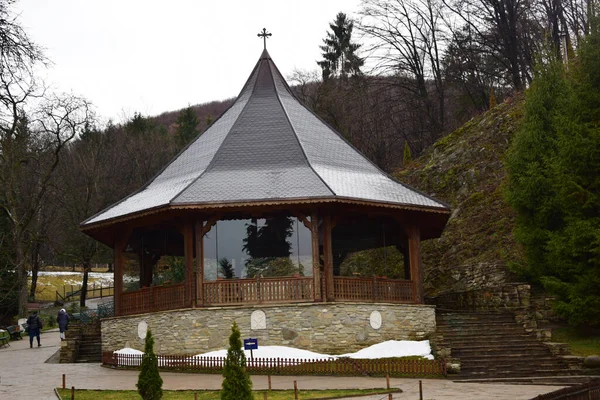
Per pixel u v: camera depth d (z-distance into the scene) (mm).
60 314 40844
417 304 31453
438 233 37344
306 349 28672
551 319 32781
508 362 27203
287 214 30547
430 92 68250
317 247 29516
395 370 25531
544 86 35688
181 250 35531
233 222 30484
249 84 37406
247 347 26078
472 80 66312
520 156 34969
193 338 28953
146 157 77688
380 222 34250
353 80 73062
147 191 33906
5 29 36344
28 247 53812
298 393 21391
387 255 45531
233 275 29984
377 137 68062
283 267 30094
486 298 35625
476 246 41188
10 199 52312
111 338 31812
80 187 64688
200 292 29281
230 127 34219
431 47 66125
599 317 29109
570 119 31641
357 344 29188
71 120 53281
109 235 34500
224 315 28969
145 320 30531
